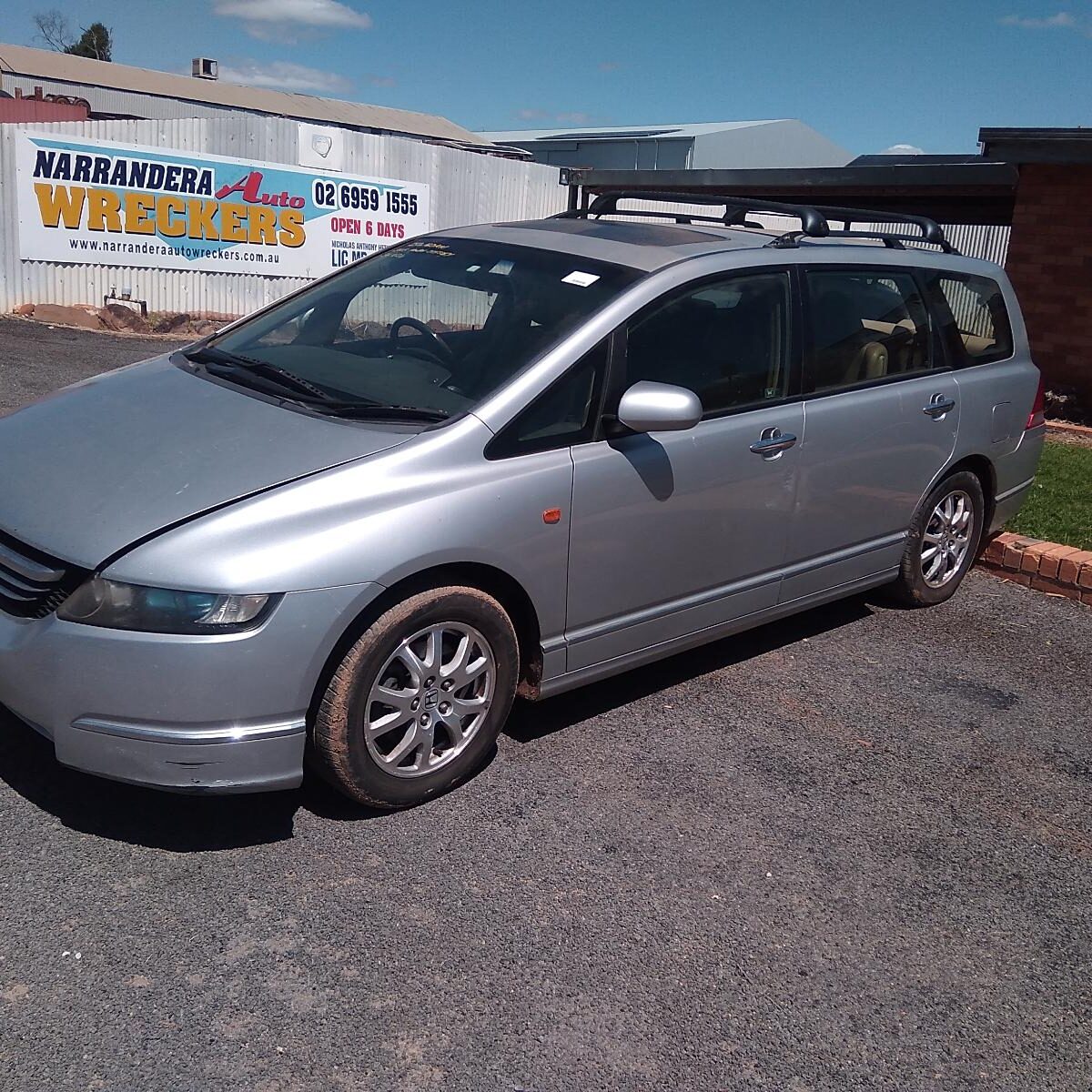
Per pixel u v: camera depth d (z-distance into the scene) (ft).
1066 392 36.68
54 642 9.71
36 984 8.67
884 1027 9.14
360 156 53.47
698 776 12.79
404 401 12.09
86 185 45.21
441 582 11.24
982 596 19.85
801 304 14.97
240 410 11.90
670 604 13.76
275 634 9.82
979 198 46.96
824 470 15.23
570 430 12.23
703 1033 8.85
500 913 10.05
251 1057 8.16
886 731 14.37
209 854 10.52
